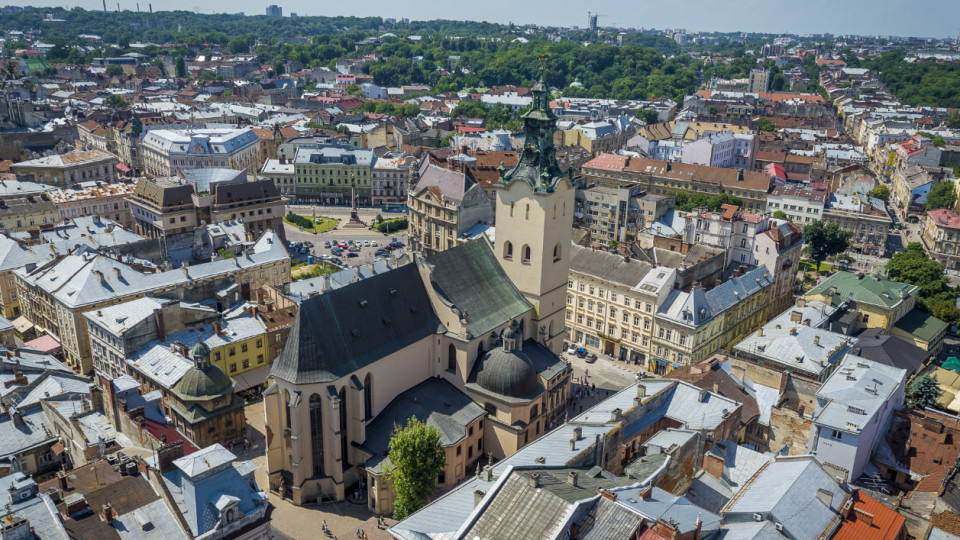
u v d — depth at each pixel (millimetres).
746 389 125062
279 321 156750
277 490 118750
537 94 134875
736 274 187875
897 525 82688
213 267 179125
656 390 116312
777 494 83688
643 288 170250
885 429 117188
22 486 82375
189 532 85438
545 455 97125
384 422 120812
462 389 129750
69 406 117188
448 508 84812
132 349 141750
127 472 91062
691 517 79375
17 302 184625
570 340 189375
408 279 129000
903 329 177125
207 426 125938
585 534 74625
